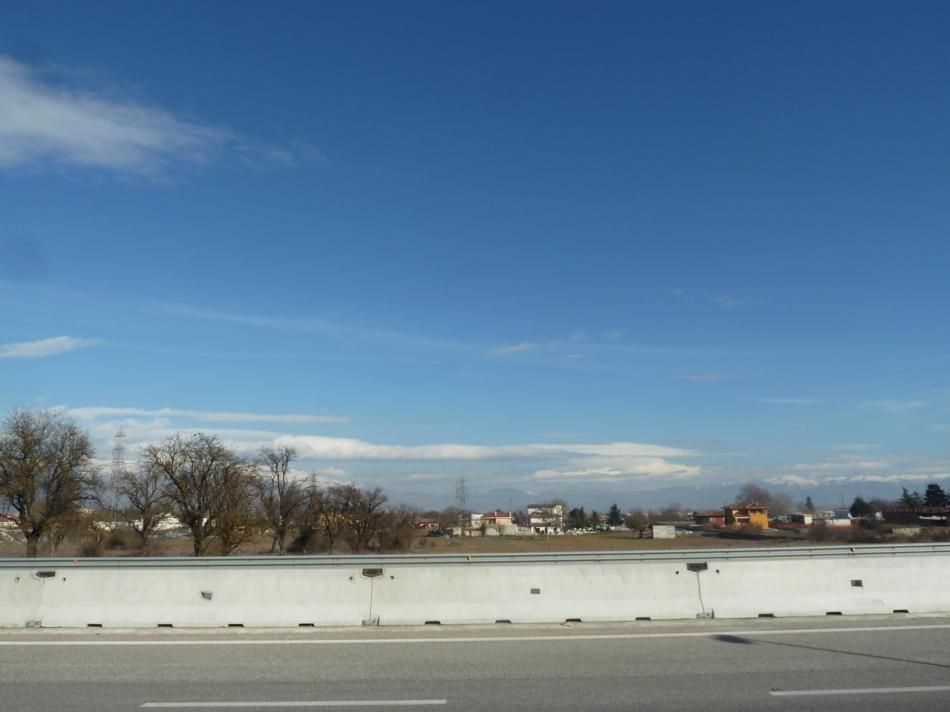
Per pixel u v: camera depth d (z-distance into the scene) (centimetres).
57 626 1334
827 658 1035
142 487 4759
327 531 5762
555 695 842
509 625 1331
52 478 4450
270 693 859
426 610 1359
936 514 8619
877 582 1441
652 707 792
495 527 11812
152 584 1373
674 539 7669
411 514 6269
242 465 5022
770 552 1526
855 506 11312
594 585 1398
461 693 855
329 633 1262
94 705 810
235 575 1378
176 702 822
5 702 825
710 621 1356
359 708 795
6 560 1445
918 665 982
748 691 855
